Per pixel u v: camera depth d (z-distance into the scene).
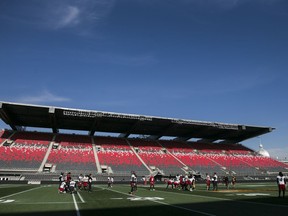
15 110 53.59
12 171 49.38
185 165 62.78
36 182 47.12
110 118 58.25
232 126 66.88
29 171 50.00
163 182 51.72
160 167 59.69
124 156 61.44
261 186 38.41
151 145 70.88
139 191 27.59
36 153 55.53
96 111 55.78
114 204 14.91
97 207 13.51
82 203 15.44
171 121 61.12
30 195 21.38
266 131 71.56
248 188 32.81
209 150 74.75
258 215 10.64
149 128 67.56
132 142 70.38
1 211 12.02
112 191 27.80
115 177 53.12
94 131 67.62
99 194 23.14
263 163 72.25
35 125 64.38
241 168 66.62
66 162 54.34
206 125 64.44
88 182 28.84
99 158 58.31
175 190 29.33
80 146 62.06
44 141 61.38
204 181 52.97
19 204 14.84
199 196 20.47
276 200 16.89
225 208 12.93
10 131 63.50
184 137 77.88
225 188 33.09
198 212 11.58
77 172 52.12
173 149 70.75
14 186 38.00
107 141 68.00
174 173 58.12
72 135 67.56
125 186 41.34
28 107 51.94
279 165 72.69
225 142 84.00
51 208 13.12
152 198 18.83
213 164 66.00
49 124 63.66
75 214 11.13
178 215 10.75
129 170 56.00
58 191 26.75
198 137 78.12
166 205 14.34
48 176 49.56
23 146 57.31
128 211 11.98
